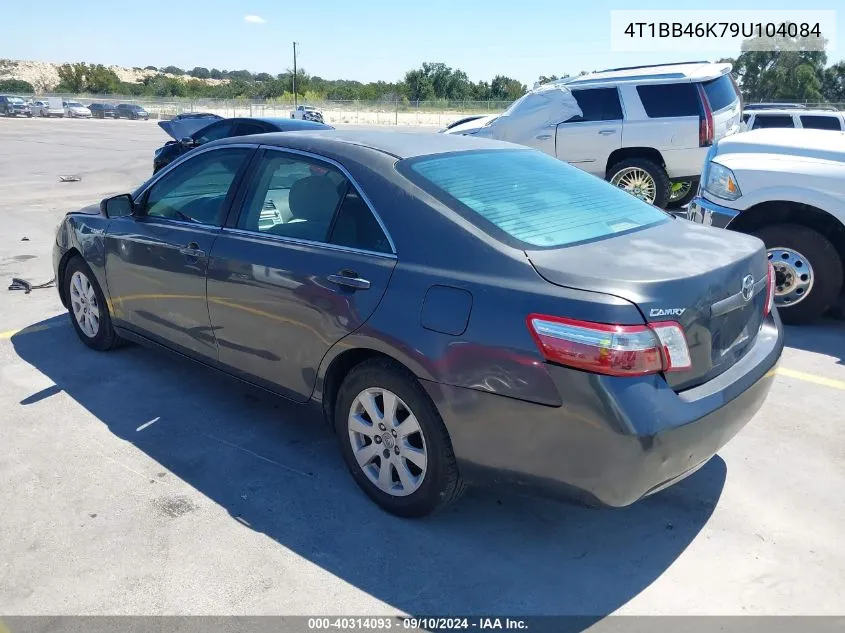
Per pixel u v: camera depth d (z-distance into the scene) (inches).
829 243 217.3
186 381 185.2
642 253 113.2
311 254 131.5
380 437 125.7
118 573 111.7
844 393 176.7
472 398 108.0
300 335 133.1
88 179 639.8
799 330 224.5
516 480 108.7
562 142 416.2
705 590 108.7
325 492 135.0
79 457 146.7
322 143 141.0
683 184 445.7
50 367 193.5
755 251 122.7
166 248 161.9
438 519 126.8
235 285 144.3
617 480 100.1
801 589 108.7
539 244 113.3
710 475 140.8
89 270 195.5
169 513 127.7
